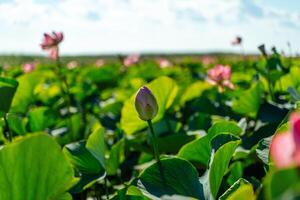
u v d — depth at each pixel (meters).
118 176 3.18
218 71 4.41
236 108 3.45
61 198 1.68
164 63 12.33
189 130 3.67
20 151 1.48
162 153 3.18
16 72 8.95
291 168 0.87
